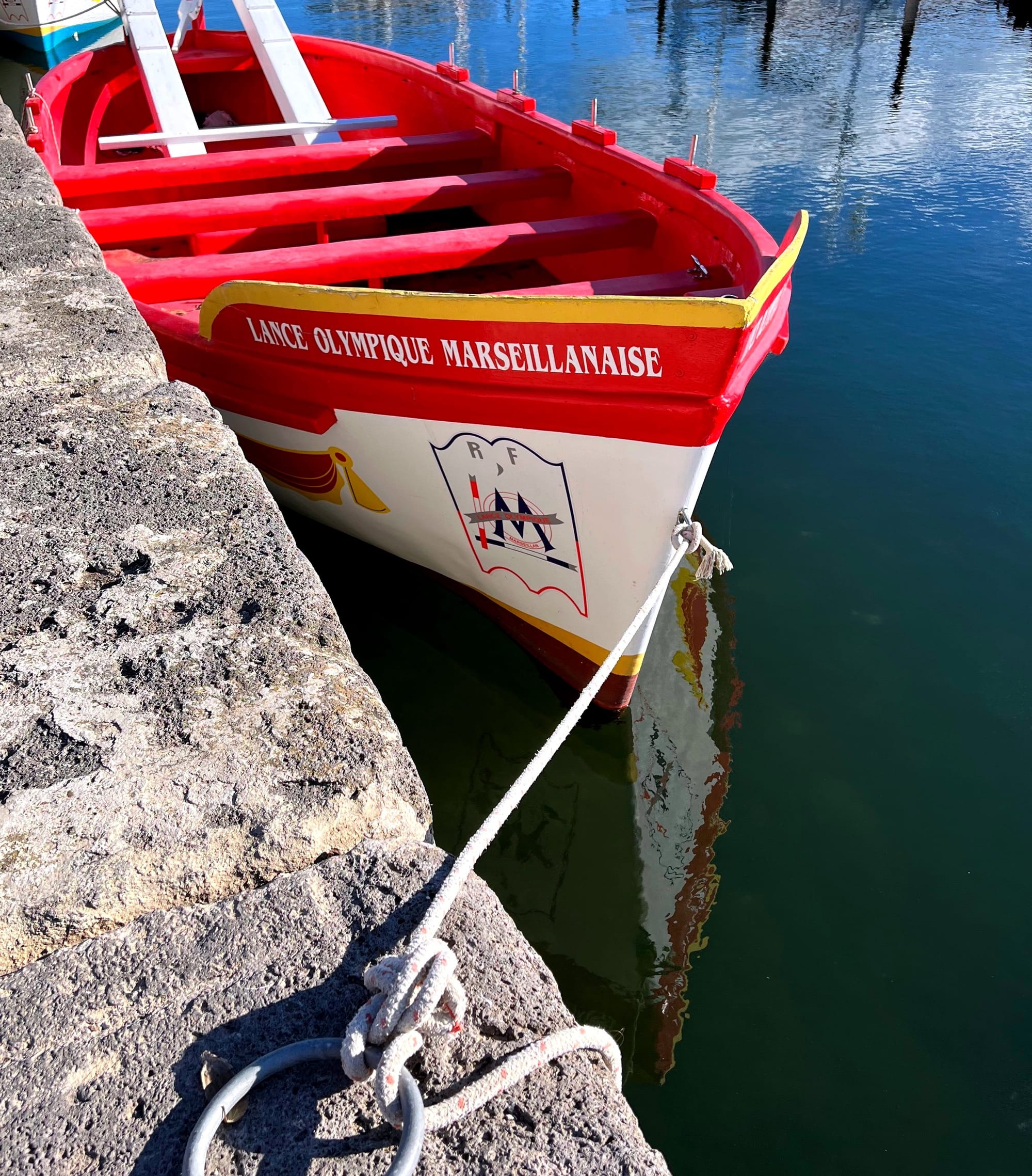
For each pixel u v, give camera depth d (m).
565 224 4.89
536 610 4.16
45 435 2.45
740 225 4.01
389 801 1.55
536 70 14.67
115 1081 1.21
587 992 3.28
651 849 3.75
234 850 1.44
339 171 6.66
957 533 5.29
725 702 4.30
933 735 4.12
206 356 4.36
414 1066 1.25
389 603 4.93
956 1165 2.73
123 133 8.85
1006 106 12.22
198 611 1.87
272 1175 1.13
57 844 1.42
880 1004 3.16
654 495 3.31
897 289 7.76
